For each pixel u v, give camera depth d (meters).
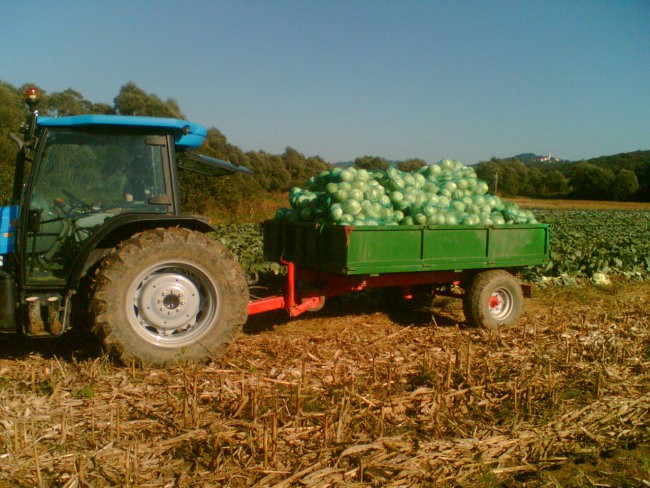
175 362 5.32
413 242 6.47
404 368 5.47
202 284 5.50
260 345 6.19
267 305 6.25
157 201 5.60
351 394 4.55
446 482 3.47
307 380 5.05
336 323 7.51
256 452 3.69
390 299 8.37
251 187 26.19
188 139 5.95
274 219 7.53
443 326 7.43
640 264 13.03
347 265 6.02
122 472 3.43
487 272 7.27
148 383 4.93
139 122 5.41
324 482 3.39
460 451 3.81
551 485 3.47
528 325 7.40
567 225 26.14
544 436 4.05
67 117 5.30
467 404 4.61
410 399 4.65
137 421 4.12
